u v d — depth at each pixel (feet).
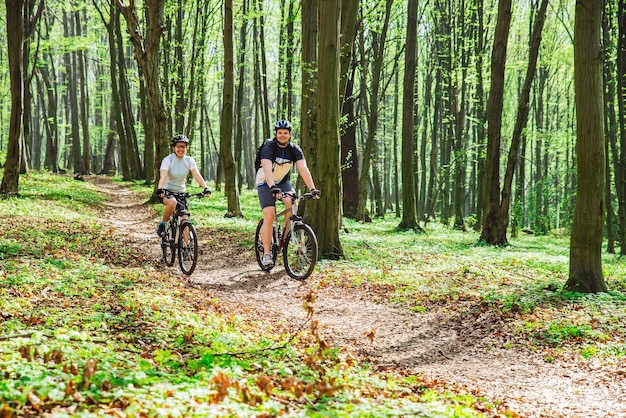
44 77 143.02
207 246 47.29
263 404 11.18
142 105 114.83
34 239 37.35
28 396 10.02
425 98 120.26
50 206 60.39
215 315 22.33
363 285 32.68
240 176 108.58
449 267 41.75
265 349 17.48
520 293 30.66
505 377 18.99
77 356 13.57
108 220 61.82
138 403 10.30
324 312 27.02
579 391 17.31
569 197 117.80
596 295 29.22
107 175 160.76
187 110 119.03
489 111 63.82
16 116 63.67
